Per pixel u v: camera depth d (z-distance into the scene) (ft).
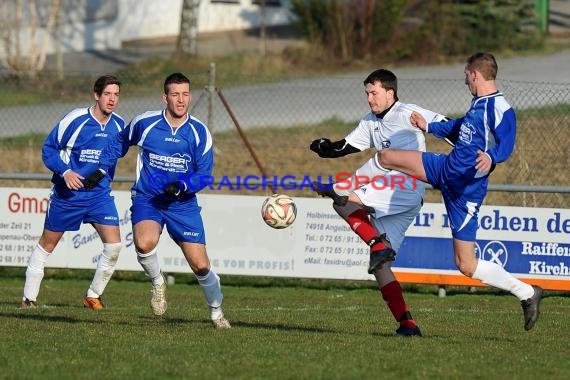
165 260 147.95
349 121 235.81
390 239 93.04
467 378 68.33
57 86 254.88
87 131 111.24
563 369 72.95
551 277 139.95
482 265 86.17
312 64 334.85
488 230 140.56
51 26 339.57
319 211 144.56
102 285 117.08
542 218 139.95
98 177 97.14
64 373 68.18
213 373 68.54
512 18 342.44
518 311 123.54
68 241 148.77
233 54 351.67
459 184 84.64
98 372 68.59
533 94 179.93
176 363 72.18
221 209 145.89
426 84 264.52
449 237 141.59
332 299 138.41
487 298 142.61
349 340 85.71
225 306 126.11
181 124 90.02
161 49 395.14
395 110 91.66
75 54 390.01
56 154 110.11
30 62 317.01
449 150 200.34
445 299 141.08
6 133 231.91
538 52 339.36
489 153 81.61
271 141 219.41
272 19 436.76
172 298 136.56
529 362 75.56
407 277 142.20
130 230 147.02
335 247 144.46
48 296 135.03
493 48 341.00
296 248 145.07
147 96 247.50
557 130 165.78
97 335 86.28
